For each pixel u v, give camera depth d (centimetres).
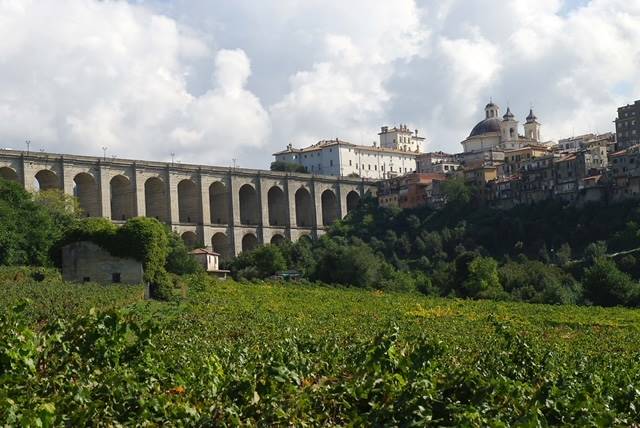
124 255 11750
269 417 2348
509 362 3750
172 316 7725
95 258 11806
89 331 2786
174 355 3659
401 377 2516
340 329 7962
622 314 11869
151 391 2603
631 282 14262
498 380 2611
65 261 11875
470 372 2736
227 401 2411
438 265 19000
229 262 18862
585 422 2431
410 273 17950
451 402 2398
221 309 9900
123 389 2411
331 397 2539
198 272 14762
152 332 2919
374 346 2891
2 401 2008
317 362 3656
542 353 5303
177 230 19762
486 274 15412
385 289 16038
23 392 2345
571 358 5381
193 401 2522
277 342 5125
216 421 2253
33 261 13575
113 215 19325
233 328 7388
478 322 10275
